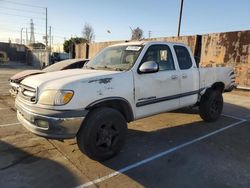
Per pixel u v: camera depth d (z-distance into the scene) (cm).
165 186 370
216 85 696
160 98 524
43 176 387
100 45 2172
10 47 5372
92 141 409
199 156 471
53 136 389
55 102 384
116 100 443
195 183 379
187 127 643
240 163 445
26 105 414
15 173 393
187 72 586
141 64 488
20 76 853
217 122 694
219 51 1302
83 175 394
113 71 467
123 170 412
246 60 1204
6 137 539
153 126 646
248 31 1184
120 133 444
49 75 452
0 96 1003
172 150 496
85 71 478
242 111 841
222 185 374
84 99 399
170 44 568
